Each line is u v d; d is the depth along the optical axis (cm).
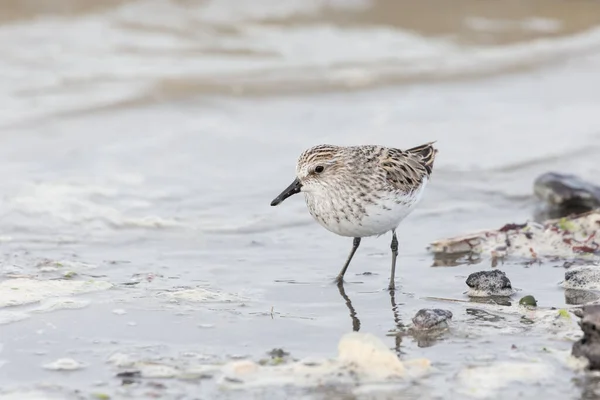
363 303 1060
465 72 2141
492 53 2269
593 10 2530
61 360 891
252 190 1496
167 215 1388
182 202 1441
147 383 842
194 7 2473
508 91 2027
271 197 1470
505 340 937
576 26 2441
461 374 854
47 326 973
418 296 1082
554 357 889
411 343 934
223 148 1689
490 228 1324
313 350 920
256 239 1305
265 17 2453
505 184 1523
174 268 1182
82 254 1234
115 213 1388
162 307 1034
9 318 991
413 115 1866
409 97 1981
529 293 1083
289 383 837
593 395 813
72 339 943
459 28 2422
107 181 1516
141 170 1574
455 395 815
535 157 1625
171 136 1739
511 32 2402
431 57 2241
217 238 1306
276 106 1920
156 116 1842
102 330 966
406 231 1334
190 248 1265
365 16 2481
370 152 1112
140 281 1124
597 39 2350
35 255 1220
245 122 1828
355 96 1986
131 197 1454
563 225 1262
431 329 966
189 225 1351
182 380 847
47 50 2152
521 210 1423
